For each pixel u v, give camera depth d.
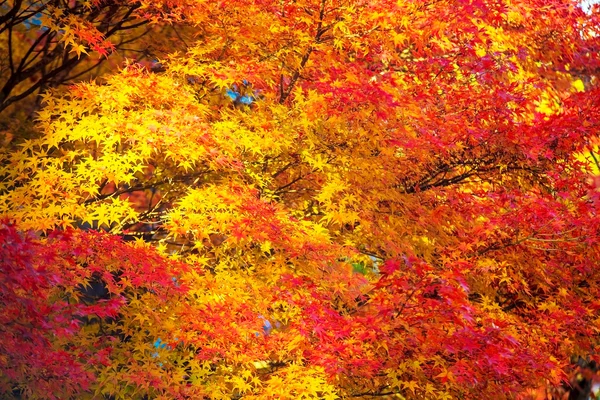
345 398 10.63
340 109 10.49
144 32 13.10
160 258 9.16
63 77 13.28
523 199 11.98
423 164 11.81
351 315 11.09
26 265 7.48
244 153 11.23
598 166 14.00
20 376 8.61
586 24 12.66
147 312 9.69
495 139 11.55
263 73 10.69
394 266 9.27
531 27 12.64
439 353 10.49
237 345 9.61
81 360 9.97
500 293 13.38
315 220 11.93
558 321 11.84
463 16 10.99
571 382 15.98
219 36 11.60
